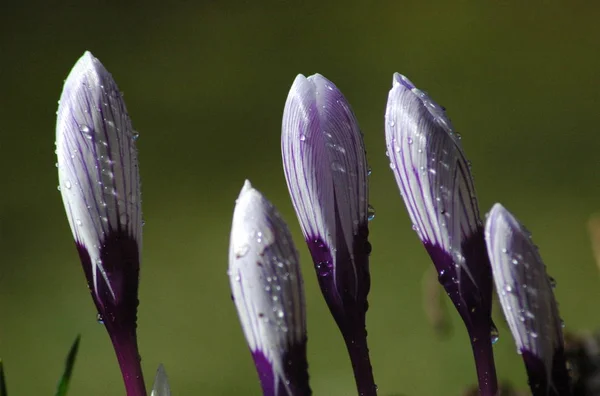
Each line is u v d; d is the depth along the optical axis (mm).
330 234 680
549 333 671
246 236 664
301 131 677
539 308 670
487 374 682
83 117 679
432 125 677
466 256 680
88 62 682
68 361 692
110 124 681
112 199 682
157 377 691
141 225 687
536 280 670
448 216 679
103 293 685
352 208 680
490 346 683
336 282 681
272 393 667
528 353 673
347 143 678
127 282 685
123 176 683
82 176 680
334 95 679
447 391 921
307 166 678
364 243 682
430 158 677
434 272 761
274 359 666
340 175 678
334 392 1210
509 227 670
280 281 664
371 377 683
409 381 1148
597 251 772
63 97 681
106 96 681
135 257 686
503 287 672
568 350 714
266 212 664
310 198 679
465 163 678
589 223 774
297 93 679
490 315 682
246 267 664
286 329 665
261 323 665
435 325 762
